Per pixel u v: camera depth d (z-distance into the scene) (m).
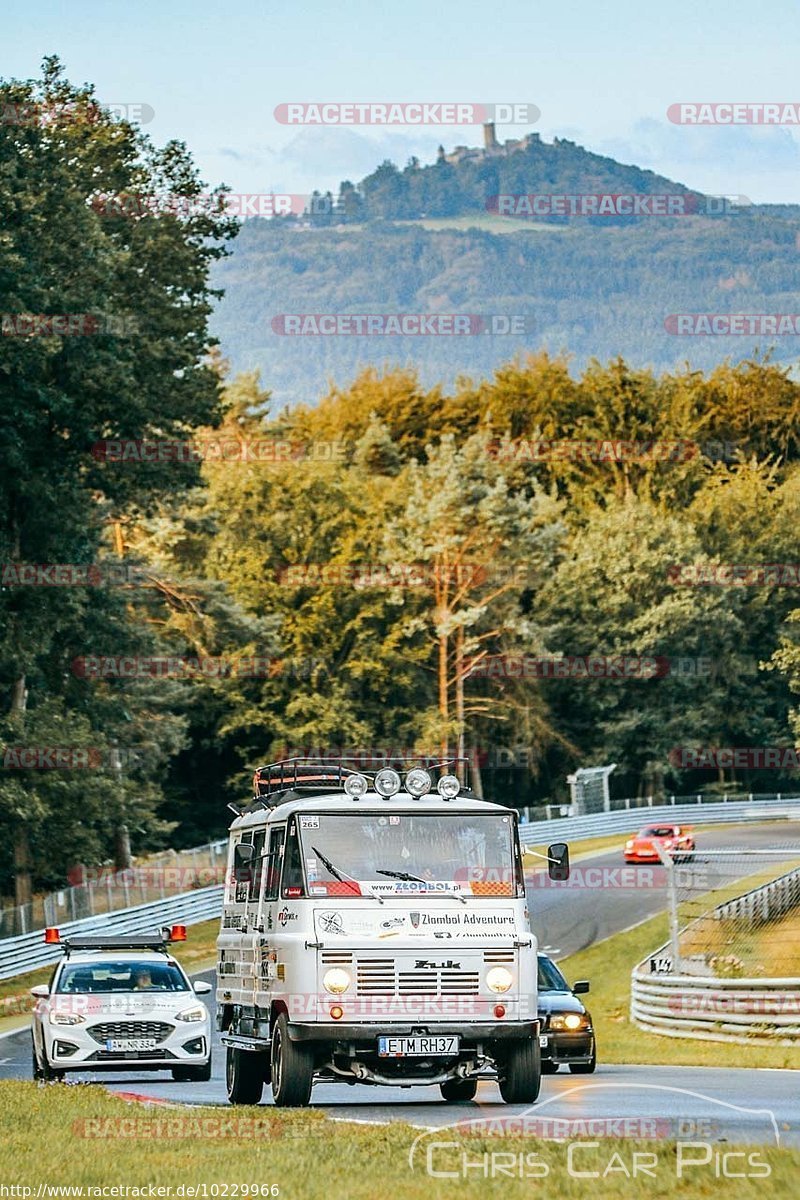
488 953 53.47
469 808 54.75
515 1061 54.00
